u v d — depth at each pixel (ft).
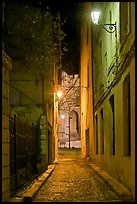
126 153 37.32
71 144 196.34
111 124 50.14
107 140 52.39
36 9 67.56
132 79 31.58
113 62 44.29
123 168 37.22
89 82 90.99
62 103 185.06
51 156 81.25
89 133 92.22
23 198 29.99
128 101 37.47
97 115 69.56
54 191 38.37
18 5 65.46
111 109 50.08
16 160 37.42
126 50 34.45
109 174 49.98
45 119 62.49
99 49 64.64
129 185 33.27
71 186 42.80
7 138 28.45
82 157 119.14
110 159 49.06
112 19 45.55
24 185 39.58
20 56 69.67
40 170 56.54
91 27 81.76
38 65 70.85
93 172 62.23
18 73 70.54
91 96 83.71
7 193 28.07
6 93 28.55
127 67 34.47
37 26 68.54
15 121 37.83
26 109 64.44
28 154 50.03
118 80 40.70
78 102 194.49
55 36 82.02
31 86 70.79
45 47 70.54
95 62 74.33
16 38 67.10
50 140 80.33
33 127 56.34
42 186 42.22
